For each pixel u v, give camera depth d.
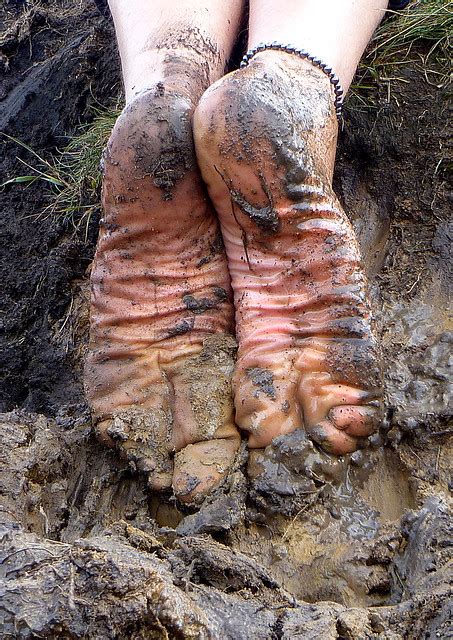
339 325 0.71
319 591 0.67
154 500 0.73
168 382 0.75
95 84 1.10
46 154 1.11
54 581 0.60
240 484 0.71
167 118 0.73
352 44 0.81
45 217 1.06
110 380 0.74
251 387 0.72
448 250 0.85
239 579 0.64
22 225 1.07
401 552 0.67
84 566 0.60
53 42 1.24
